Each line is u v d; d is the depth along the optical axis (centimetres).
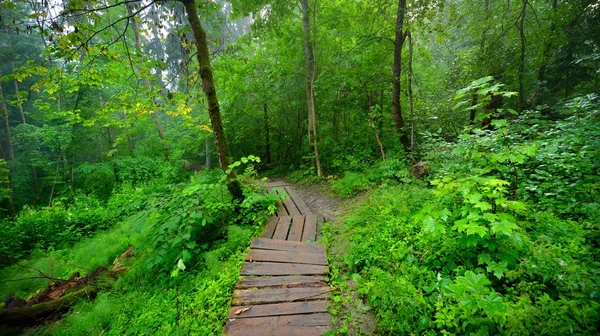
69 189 1229
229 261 407
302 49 955
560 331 159
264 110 1243
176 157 1458
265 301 303
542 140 416
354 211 541
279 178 1197
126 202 909
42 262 580
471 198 238
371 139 912
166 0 492
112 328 328
